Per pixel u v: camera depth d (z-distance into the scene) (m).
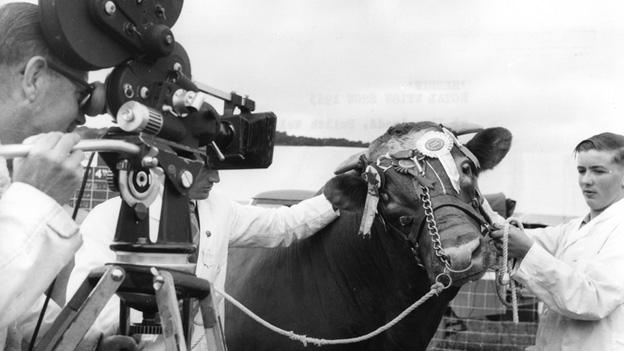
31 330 1.98
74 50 1.58
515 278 3.12
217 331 1.71
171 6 1.83
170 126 1.72
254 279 3.61
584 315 3.07
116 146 1.56
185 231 1.76
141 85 1.71
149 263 1.64
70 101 1.75
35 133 1.74
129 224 1.69
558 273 3.01
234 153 2.10
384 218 3.19
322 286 3.45
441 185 3.02
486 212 3.19
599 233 3.34
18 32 1.70
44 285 1.51
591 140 3.47
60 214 1.52
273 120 2.20
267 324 2.61
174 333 1.52
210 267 2.79
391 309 3.33
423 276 3.20
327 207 3.41
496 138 3.40
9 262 1.45
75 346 1.55
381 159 3.18
